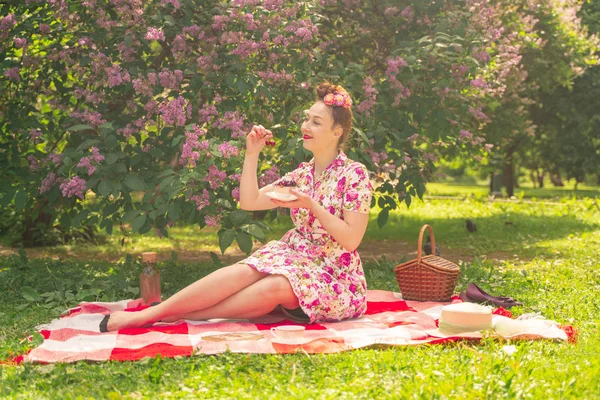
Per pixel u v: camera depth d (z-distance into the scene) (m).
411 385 3.10
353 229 4.40
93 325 4.42
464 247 10.06
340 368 3.45
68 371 3.41
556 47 14.13
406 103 7.22
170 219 6.27
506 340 3.96
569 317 4.82
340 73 6.90
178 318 4.36
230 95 6.60
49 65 6.87
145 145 6.45
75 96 6.68
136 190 6.06
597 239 10.30
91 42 6.61
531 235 11.30
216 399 3.01
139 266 7.00
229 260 8.77
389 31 8.02
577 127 18.73
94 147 6.01
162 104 6.27
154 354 3.64
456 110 8.35
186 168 5.84
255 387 3.16
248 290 4.31
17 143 6.89
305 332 4.07
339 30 8.05
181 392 3.08
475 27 7.61
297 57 6.66
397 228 12.95
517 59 8.74
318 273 4.45
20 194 6.56
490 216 15.09
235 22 6.42
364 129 7.09
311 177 4.73
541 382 3.18
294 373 3.29
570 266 7.32
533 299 5.39
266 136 4.74
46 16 6.73
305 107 6.86
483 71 7.82
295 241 4.64
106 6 6.73
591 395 3.07
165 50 7.00
